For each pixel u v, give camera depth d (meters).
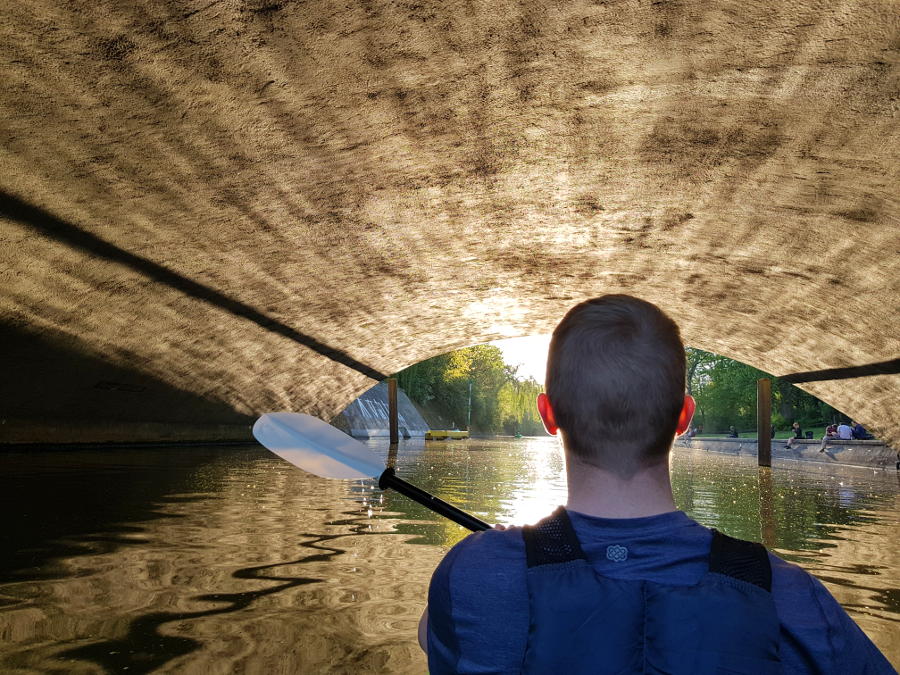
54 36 4.66
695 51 4.86
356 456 1.80
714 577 0.96
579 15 4.59
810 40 4.53
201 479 8.22
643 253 9.37
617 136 6.25
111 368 11.41
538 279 11.00
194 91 5.41
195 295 9.81
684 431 1.13
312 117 5.92
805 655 0.95
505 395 88.06
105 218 7.21
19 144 5.79
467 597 1.03
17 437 11.86
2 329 8.90
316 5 4.54
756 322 11.22
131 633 2.56
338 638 2.56
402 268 10.19
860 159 5.77
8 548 3.93
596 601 0.95
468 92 5.59
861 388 11.88
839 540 5.13
